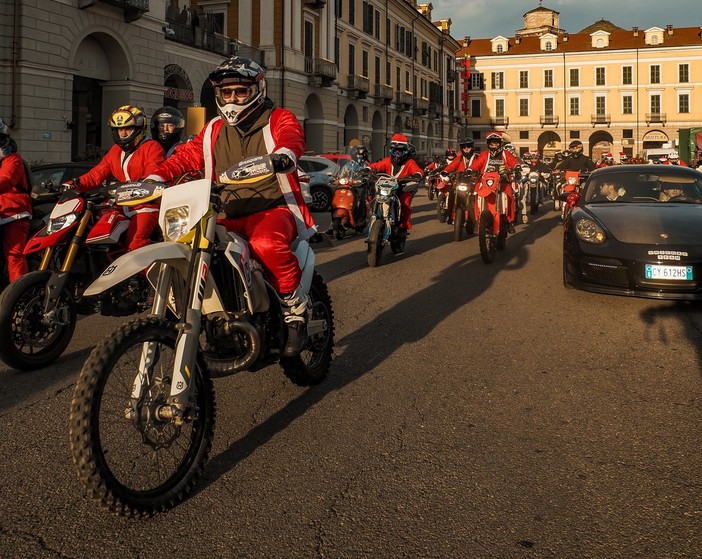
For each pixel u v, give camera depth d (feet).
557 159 63.87
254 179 9.18
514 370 14.80
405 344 16.98
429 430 11.49
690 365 15.05
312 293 13.55
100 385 8.16
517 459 10.29
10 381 14.60
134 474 8.93
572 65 246.47
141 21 75.77
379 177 30.76
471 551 7.79
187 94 91.50
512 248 35.68
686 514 8.60
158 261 9.16
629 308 20.93
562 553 7.75
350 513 8.70
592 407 12.50
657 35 237.45
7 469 10.11
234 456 10.54
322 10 127.24
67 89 66.64
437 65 213.25
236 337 10.05
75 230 15.88
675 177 25.02
